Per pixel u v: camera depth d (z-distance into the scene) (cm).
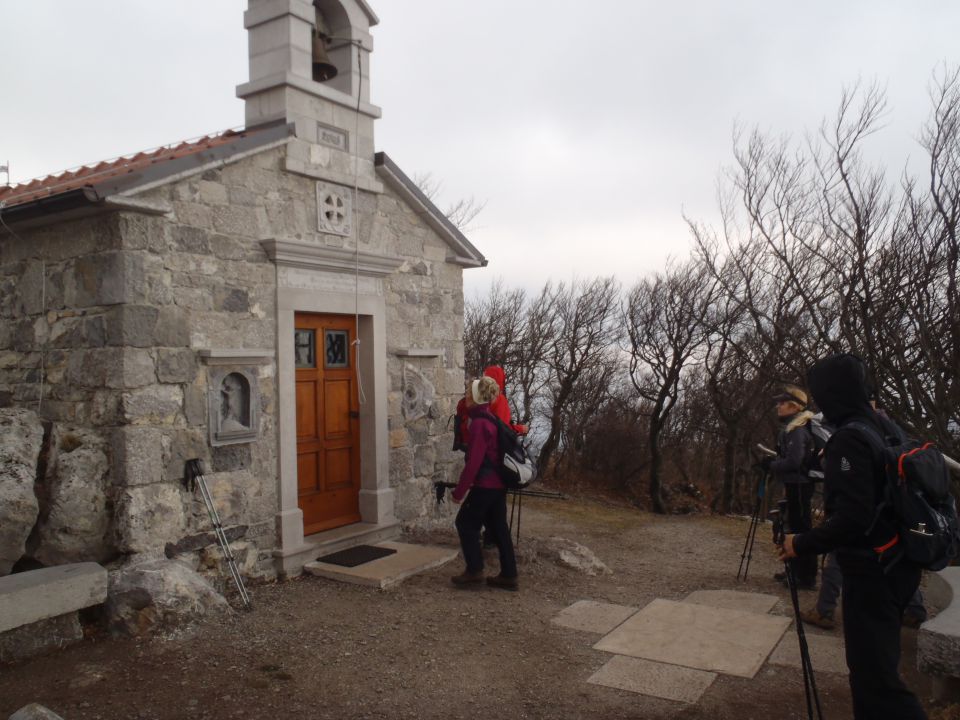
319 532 639
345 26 673
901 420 698
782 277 1145
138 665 411
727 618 501
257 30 625
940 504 277
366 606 520
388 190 703
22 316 554
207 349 529
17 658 413
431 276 755
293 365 599
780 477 548
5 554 453
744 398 1341
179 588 470
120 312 488
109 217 495
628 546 779
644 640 459
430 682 396
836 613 518
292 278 600
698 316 1341
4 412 507
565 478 1481
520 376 1564
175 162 507
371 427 679
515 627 482
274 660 421
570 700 377
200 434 530
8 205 564
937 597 478
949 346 676
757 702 374
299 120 610
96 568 450
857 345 750
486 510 558
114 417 490
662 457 1500
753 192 1062
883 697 270
